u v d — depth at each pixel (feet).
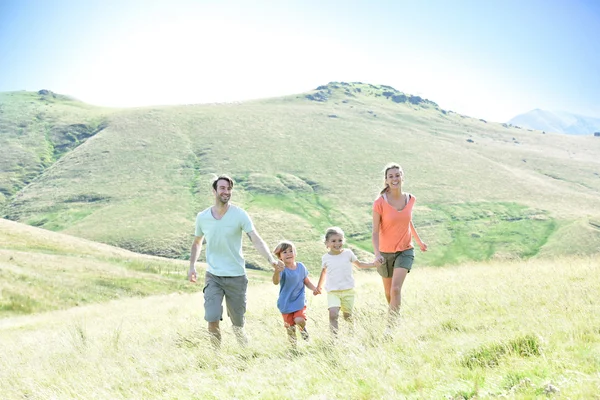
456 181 476.95
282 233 355.97
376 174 487.61
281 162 506.07
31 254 139.64
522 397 12.48
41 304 102.53
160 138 557.33
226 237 24.26
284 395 15.81
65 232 370.32
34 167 514.68
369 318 24.95
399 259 24.79
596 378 12.74
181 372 21.45
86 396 18.61
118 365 23.26
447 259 337.31
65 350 29.68
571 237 347.15
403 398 13.85
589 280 29.30
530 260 55.42
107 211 407.85
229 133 574.15
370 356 17.58
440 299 29.50
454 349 17.93
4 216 415.23
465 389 14.02
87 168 495.00
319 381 16.71
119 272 139.03
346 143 572.92
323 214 403.75
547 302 24.12
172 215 393.50
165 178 469.98
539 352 16.25
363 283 51.16
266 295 47.37
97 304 99.86
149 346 26.96
